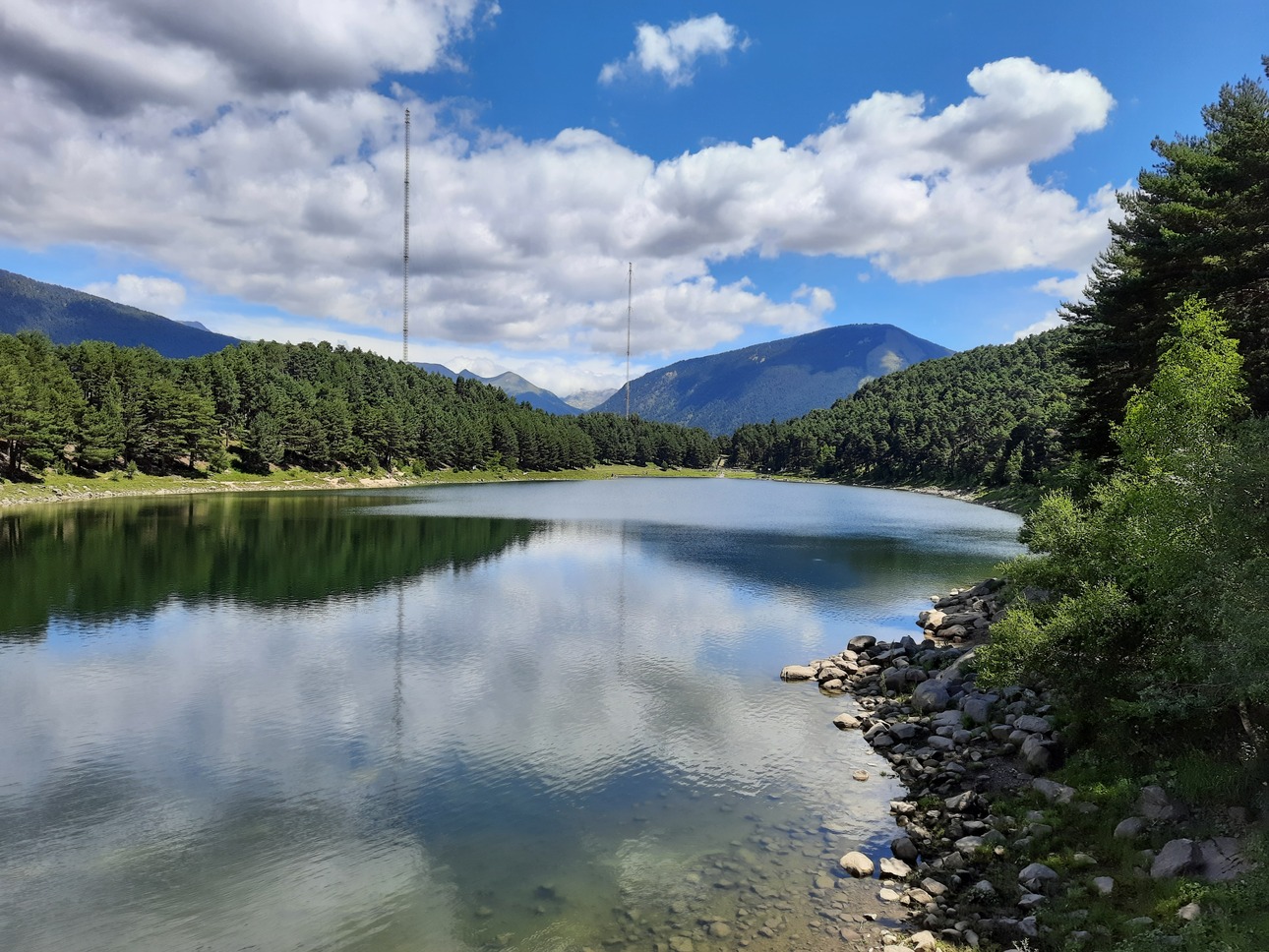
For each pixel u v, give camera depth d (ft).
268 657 113.70
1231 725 56.95
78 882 54.39
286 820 63.77
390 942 46.93
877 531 306.96
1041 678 84.53
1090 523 88.07
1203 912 40.06
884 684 100.58
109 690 97.50
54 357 429.79
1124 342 128.06
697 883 52.95
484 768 74.49
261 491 473.26
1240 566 49.88
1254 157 89.51
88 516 288.92
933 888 50.49
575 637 128.57
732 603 159.53
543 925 48.24
